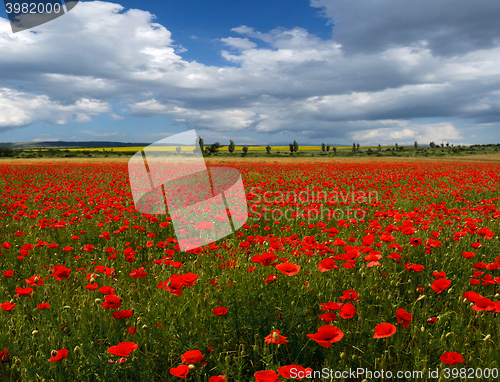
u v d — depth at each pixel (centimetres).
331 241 499
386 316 274
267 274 333
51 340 241
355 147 14050
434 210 722
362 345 239
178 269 414
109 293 268
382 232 507
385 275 369
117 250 527
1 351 229
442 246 459
